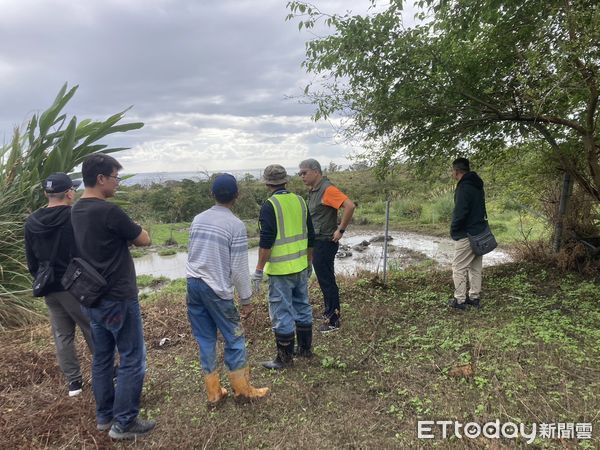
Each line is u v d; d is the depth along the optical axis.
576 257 6.41
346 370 3.93
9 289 5.81
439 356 4.04
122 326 3.02
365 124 5.60
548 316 4.76
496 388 3.37
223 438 3.07
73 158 6.66
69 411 3.39
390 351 4.24
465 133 6.02
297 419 3.24
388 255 11.95
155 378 4.00
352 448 2.88
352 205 4.42
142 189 27.50
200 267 3.27
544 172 6.73
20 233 5.99
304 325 4.20
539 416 3.03
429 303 5.54
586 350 3.91
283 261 3.87
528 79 4.64
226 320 3.35
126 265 3.03
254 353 4.46
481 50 5.28
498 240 12.05
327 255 4.67
